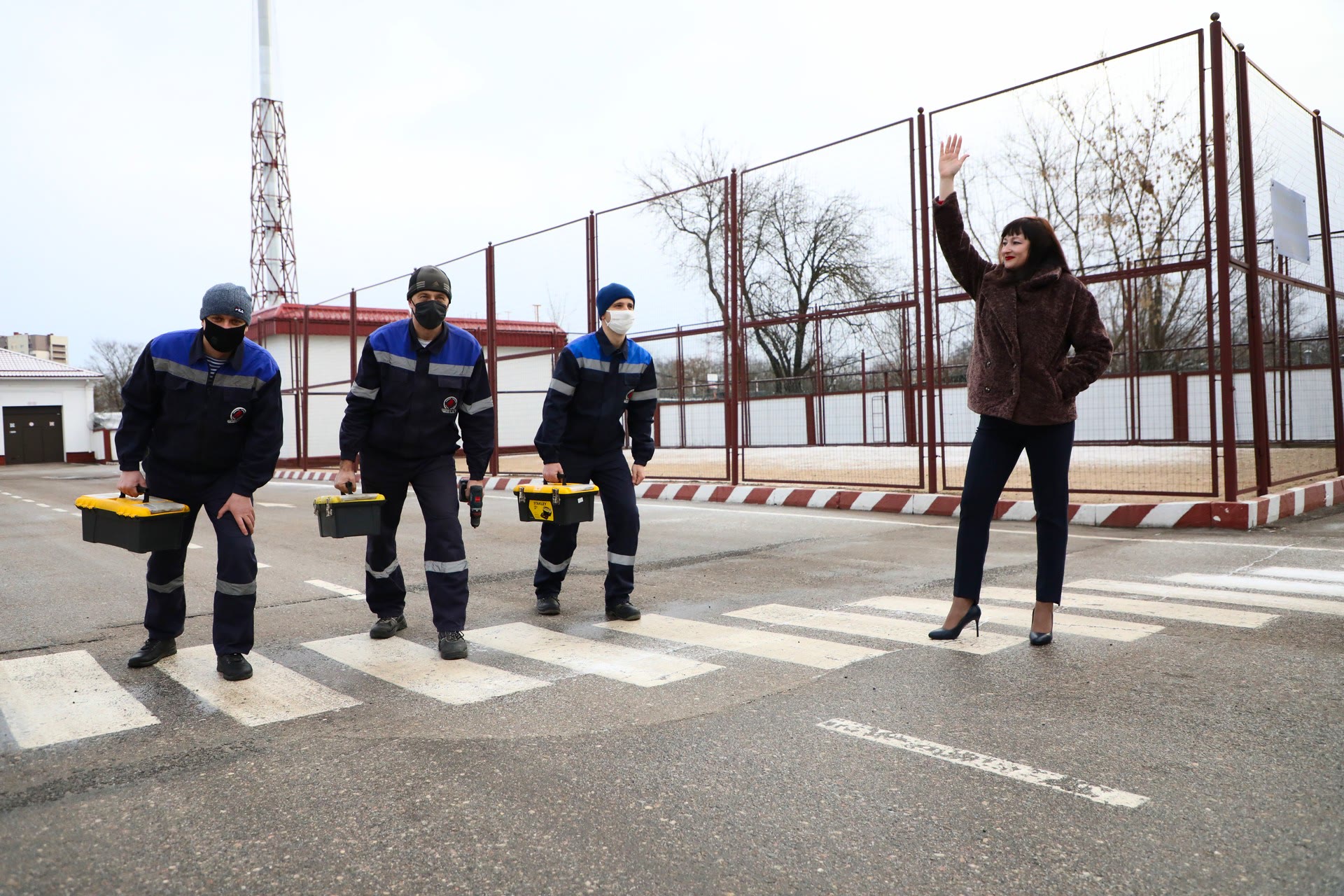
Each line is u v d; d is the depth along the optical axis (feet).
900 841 7.10
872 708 10.38
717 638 14.07
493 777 8.61
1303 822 7.20
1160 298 53.78
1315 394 35.58
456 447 14.37
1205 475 35.81
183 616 13.53
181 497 12.76
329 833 7.46
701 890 6.40
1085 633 13.57
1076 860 6.71
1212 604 15.20
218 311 11.79
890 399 67.10
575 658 13.08
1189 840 6.97
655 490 40.98
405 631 15.29
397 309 95.25
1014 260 12.66
